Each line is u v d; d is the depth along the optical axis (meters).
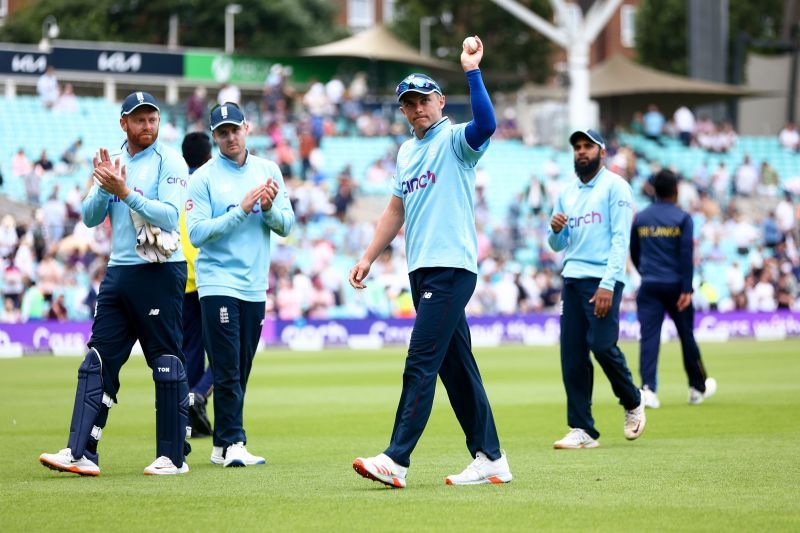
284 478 27.06
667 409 44.97
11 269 97.38
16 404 49.38
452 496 23.88
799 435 35.94
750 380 59.91
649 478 26.42
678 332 46.34
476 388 25.72
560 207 34.88
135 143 28.31
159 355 28.22
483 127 24.75
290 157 126.81
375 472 24.42
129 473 28.33
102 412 28.30
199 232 29.91
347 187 122.00
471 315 108.69
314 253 109.81
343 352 95.56
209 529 20.22
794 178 145.12
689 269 44.84
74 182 119.31
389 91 163.62
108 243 101.56
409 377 24.94
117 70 154.25
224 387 29.97
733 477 26.48
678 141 152.25
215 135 30.80
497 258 115.44
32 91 156.25
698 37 168.00
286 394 54.50
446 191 25.22
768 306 118.69
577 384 33.62
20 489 25.27
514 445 34.31
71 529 20.31
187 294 36.41
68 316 99.25
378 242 26.44
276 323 103.38
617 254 33.28
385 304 110.56
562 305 34.41
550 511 21.92
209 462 30.70
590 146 34.16
